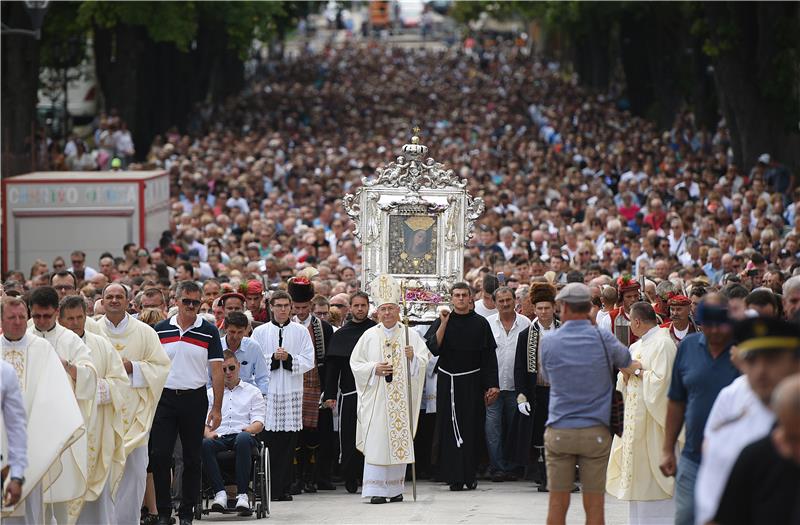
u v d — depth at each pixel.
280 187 142.50
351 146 178.50
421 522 49.34
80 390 43.38
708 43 138.88
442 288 64.56
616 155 152.38
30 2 91.38
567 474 41.72
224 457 52.50
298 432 58.06
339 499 56.69
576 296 41.78
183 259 85.12
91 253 102.31
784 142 139.88
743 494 26.14
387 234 64.88
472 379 58.44
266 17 180.75
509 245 94.75
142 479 47.72
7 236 102.06
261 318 62.09
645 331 45.41
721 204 103.75
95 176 102.69
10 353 41.22
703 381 37.81
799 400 24.58
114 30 176.38
